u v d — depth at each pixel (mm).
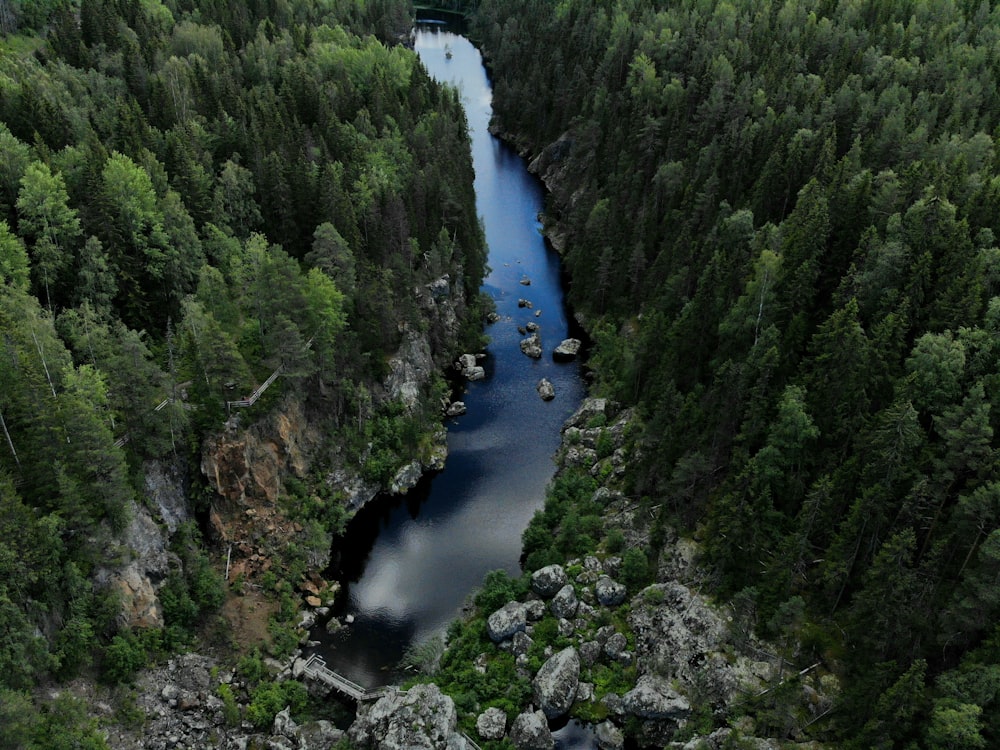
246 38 169500
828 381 74125
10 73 120875
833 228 87875
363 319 103688
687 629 72250
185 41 150250
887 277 77062
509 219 176625
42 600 63031
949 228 78250
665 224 127188
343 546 91562
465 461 105438
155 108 117688
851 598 67375
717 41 165000
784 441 72250
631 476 90938
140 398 74375
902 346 71562
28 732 56438
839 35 150375
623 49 179000
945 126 110250
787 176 107438
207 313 86500
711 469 80875
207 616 76375
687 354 94562
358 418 100750
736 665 68062
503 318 139875
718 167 121625
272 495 88562
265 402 88438
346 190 116625
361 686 74625
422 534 93688
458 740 66188
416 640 80312
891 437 64500
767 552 71875
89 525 67438
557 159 191125
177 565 75938
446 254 126375
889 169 99438
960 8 165125
